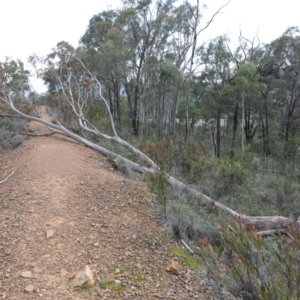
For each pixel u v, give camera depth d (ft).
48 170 25.43
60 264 12.19
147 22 72.13
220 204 21.12
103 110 57.41
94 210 17.97
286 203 25.61
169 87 62.39
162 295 10.67
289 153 59.62
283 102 84.17
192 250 14.97
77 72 59.36
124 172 28.40
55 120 62.90
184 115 74.23
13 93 49.39
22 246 13.53
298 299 7.16
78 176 24.13
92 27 80.38
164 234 16.11
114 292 10.61
